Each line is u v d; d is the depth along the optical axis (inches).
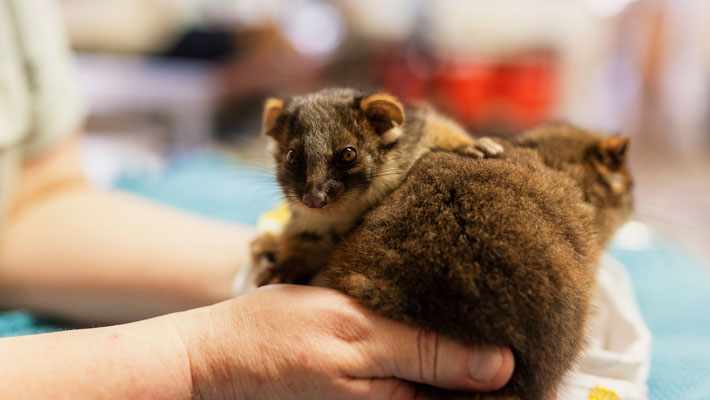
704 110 40.8
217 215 30.7
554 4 44.5
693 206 32.7
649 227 29.4
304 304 13.5
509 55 43.4
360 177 16.0
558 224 13.9
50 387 12.7
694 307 21.9
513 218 13.3
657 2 40.1
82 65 46.4
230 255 19.8
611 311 16.4
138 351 13.3
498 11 44.9
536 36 44.3
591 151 17.9
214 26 53.3
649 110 41.3
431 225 13.3
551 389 13.4
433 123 17.5
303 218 16.1
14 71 19.7
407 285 13.0
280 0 53.0
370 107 16.6
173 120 46.8
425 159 15.2
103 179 36.7
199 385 13.3
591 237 14.8
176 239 20.4
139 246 20.1
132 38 51.7
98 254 19.8
